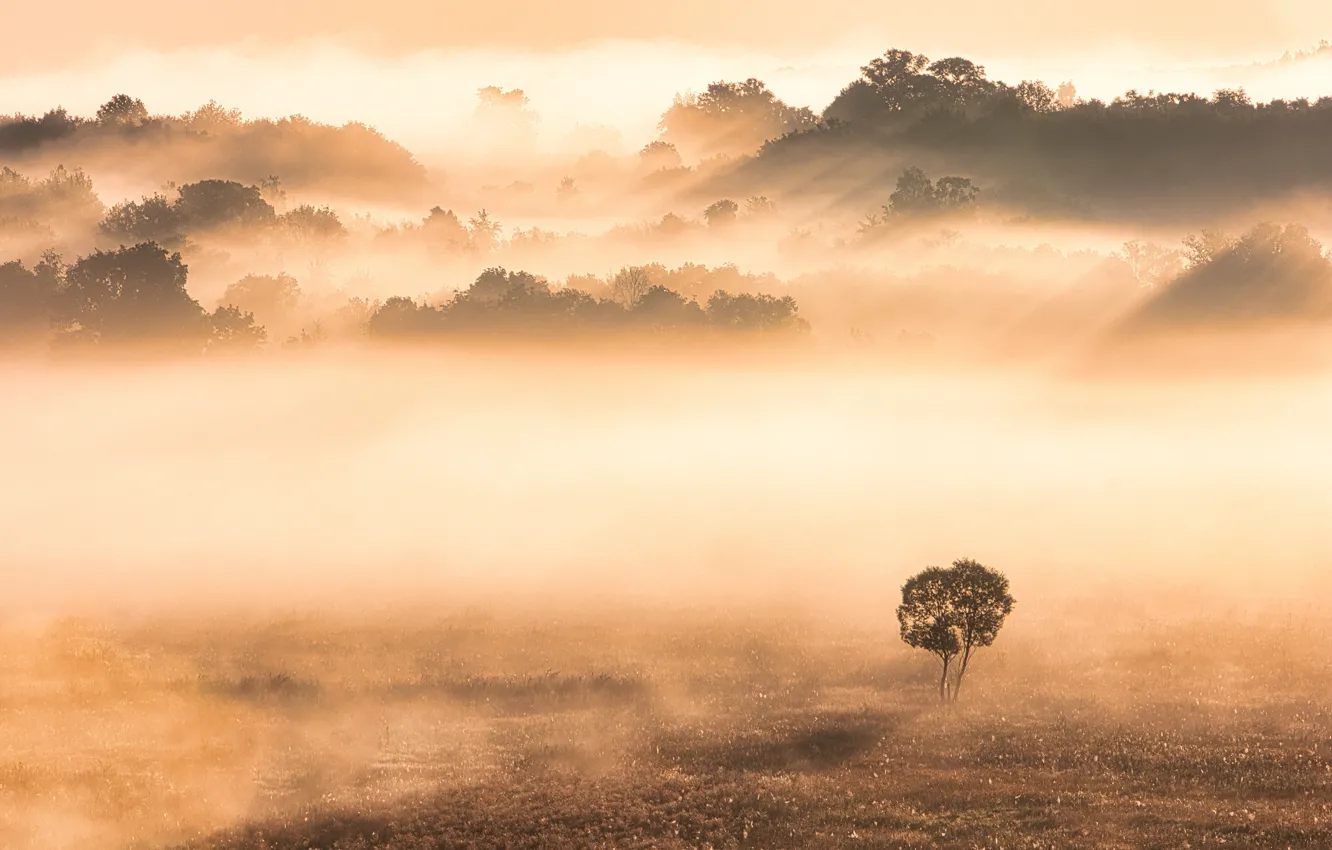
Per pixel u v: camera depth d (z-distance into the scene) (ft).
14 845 193.36
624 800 204.44
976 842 182.91
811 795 203.82
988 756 218.79
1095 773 208.23
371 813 201.87
